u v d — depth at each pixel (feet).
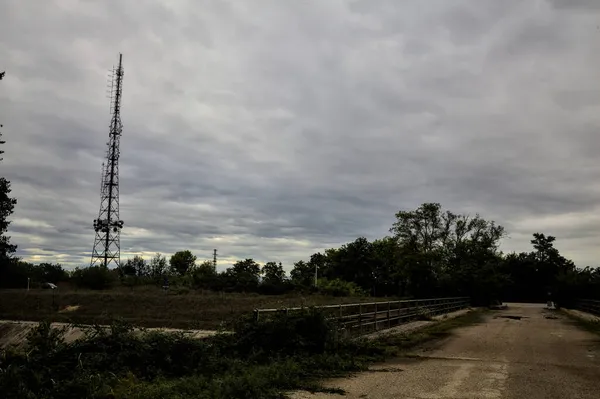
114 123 287.28
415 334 64.95
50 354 31.71
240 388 28.07
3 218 176.55
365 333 60.85
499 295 197.77
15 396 25.98
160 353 34.37
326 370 36.63
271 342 41.19
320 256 390.63
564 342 59.41
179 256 445.37
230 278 276.82
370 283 303.48
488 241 216.33
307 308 45.50
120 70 287.07
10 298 185.88
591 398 28.30
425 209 219.82
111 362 32.35
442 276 179.11
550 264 285.43
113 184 285.23
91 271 240.12
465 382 32.73
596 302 117.60
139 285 269.23
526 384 32.24
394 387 30.91
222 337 41.73
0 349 32.76
